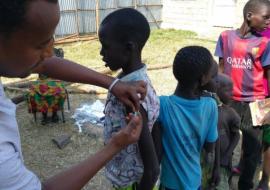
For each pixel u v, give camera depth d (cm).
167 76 757
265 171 323
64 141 435
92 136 458
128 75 173
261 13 283
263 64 293
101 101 584
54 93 473
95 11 1284
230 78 292
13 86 633
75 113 521
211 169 241
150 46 1121
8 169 92
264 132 311
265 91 303
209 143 220
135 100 154
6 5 84
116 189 204
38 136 460
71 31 1223
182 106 204
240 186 324
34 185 101
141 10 1479
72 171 112
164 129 208
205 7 1451
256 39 293
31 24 88
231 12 1402
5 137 94
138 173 191
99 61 920
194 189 213
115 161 194
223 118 279
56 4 92
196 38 1287
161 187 222
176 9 1531
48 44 97
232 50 305
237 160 388
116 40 171
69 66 156
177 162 209
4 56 93
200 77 200
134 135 118
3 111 96
